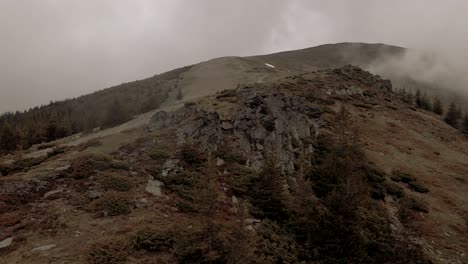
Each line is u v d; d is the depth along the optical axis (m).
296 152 38.25
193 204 26.09
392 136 60.97
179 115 39.94
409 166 50.38
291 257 23.52
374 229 30.41
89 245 20.86
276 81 75.19
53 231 22.11
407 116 76.19
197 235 21.11
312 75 85.69
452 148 65.31
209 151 33.31
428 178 47.97
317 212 26.56
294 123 42.66
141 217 24.02
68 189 26.67
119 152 32.41
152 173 29.16
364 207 33.59
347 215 25.55
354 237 25.02
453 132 76.75
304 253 24.44
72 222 22.97
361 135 56.66
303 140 41.00
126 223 23.28
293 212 27.78
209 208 21.48
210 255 19.69
